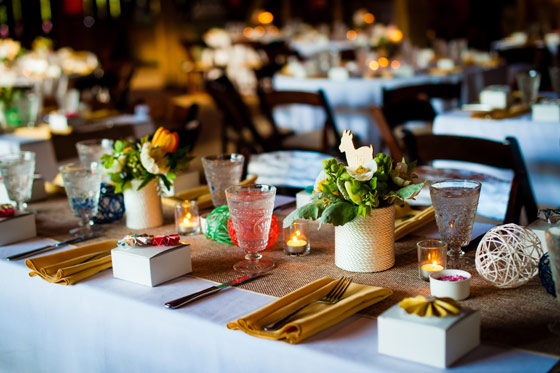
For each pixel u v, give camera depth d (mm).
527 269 1086
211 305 1079
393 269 1227
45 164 3141
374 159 1165
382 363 847
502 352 871
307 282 1171
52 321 1277
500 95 3119
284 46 7363
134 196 1562
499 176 2768
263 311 981
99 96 5441
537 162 2785
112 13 11688
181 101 8531
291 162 2373
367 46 6895
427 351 834
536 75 3029
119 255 1216
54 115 3334
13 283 1336
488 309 1021
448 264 1228
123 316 1134
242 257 1336
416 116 3529
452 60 5145
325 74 5027
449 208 1195
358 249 1202
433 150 2066
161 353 1090
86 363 1236
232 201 1224
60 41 11234
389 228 1210
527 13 10797
